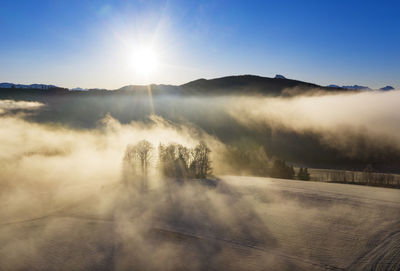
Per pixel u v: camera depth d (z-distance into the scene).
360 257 34.94
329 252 36.25
